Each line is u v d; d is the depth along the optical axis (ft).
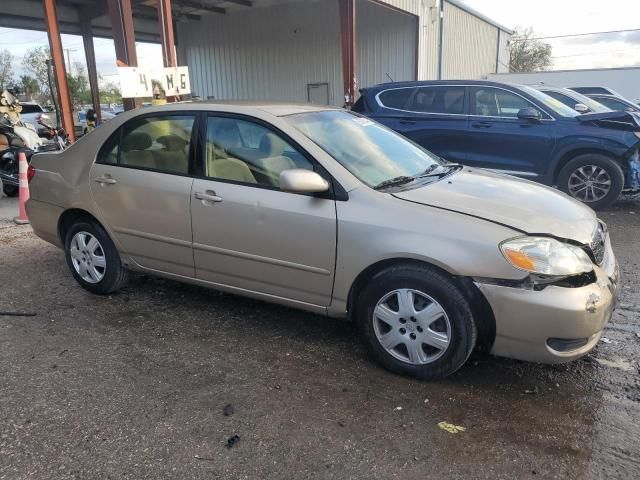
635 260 17.85
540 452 8.58
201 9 62.13
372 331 10.93
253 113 12.25
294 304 11.91
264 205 11.55
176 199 12.78
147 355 11.75
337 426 9.27
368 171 11.55
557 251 9.59
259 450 8.68
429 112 27.55
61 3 58.13
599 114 24.22
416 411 9.66
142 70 25.68
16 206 27.50
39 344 12.26
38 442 8.87
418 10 55.88
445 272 9.98
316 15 61.67
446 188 11.45
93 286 14.96
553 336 9.45
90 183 14.29
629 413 9.58
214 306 14.34
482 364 11.29
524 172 25.54
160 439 8.95
